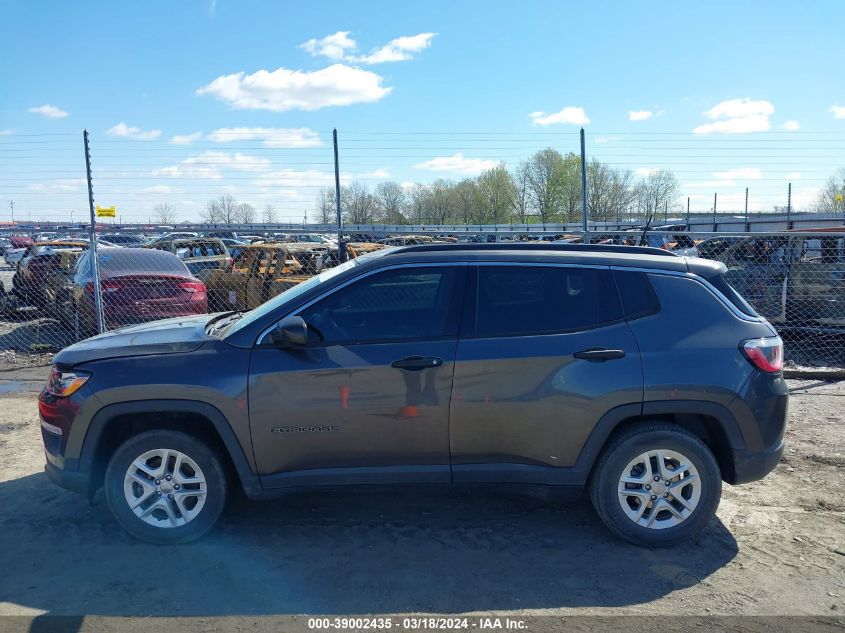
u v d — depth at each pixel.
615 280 4.16
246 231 9.31
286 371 3.97
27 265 13.11
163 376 3.98
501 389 3.97
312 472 4.06
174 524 4.09
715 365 3.99
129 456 4.05
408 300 4.14
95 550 4.06
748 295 10.81
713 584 3.70
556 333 4.04
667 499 4.07
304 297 4.14
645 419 4.12
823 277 10.37
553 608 3.46
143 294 9.55
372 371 3.97
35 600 3.52
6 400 7.46
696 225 24.50
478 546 4.14
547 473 4.04
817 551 4.08
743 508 4.69
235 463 4.03
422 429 4.00
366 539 4.23
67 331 11.51
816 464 5.54
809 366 9.14
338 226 9.32
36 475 5.27
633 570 3.85
